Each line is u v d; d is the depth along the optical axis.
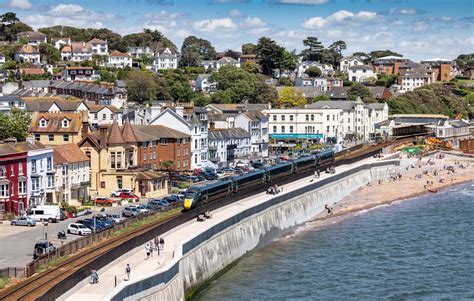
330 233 136.88
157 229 98.06
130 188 152.00
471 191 192.00
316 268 109.75
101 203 140.00
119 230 104.81
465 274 106.94
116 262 85.50
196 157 191.25
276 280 103.12
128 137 162.62
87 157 151.12
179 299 87.56
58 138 164.50
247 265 112.19
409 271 108.44
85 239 93.38
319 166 181.50
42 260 83.06
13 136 160.62
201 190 120.19
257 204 126.06
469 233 136.25
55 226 116.31
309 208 151.75
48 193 136.50
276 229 132.88
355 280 103.44
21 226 116.12
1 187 124.38
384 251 121.25
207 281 100.62
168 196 149.50
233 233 113.94
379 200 174.75
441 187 197.62
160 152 176.50
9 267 83.69
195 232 101.44
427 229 140.25
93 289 75.00
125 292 73.38
